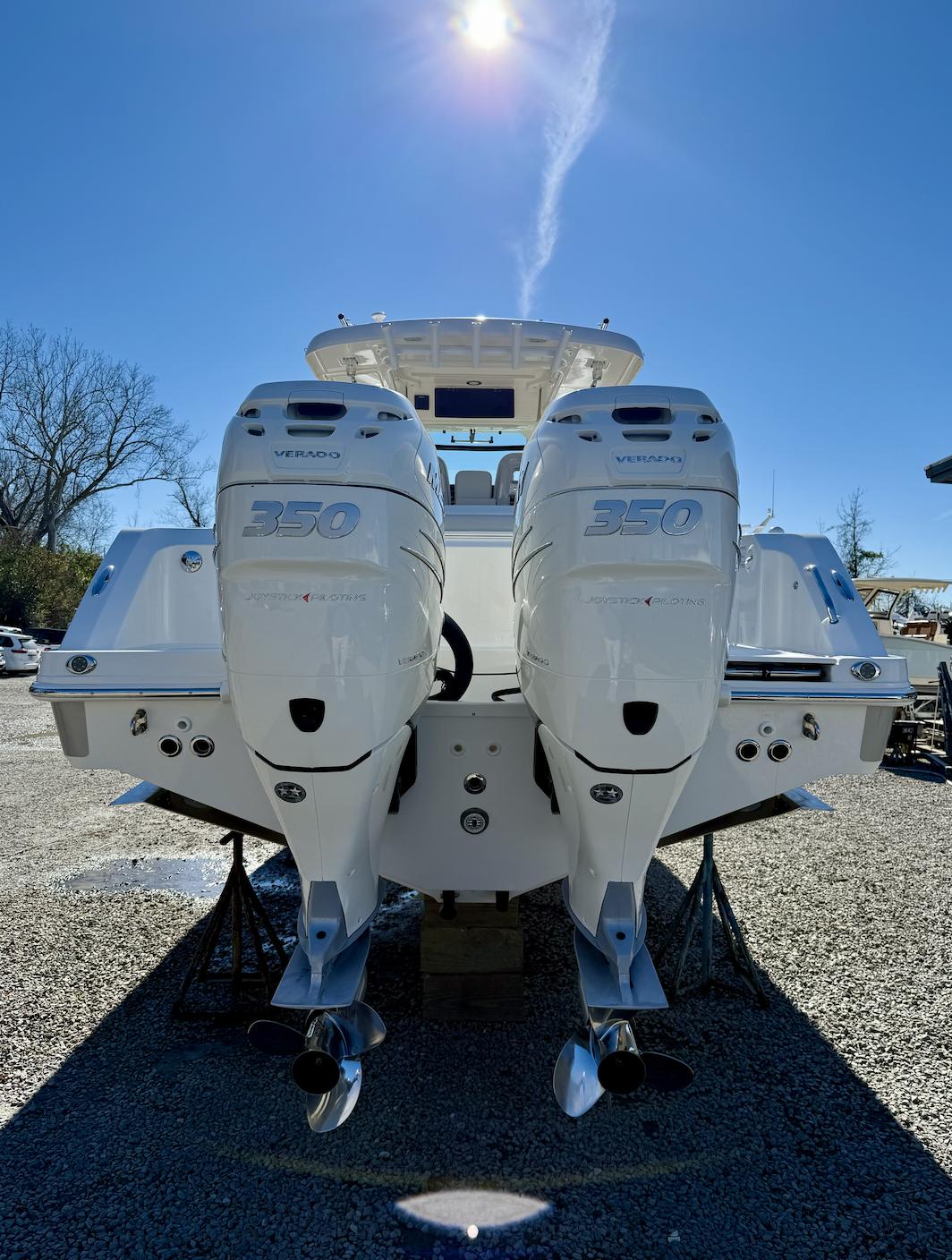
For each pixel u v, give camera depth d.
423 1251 1.73
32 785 6.45
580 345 4.24
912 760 7.74
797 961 3.18
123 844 4.73
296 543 1.58
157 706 2.22
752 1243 1.75
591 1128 2.13
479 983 2.63
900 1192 1.91
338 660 1.61
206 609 2.98
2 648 17.44
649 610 1.63
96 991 2.88
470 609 3.66
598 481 1.65
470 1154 2.02
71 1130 2.10
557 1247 1.74
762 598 3.01
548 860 2.33
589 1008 1.75
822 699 2.20
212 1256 1.70
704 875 2.95
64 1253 1.70
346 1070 1.81
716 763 2.24
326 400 1.66
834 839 4.95
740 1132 2.12
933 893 3.95
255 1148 2.04
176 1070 2.38
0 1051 2.48
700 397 1.70
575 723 1.70
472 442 5.50
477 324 4.09
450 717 2.28
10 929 3.43
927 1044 2.56
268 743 1.67
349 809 1.73
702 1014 2.76
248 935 3.39
